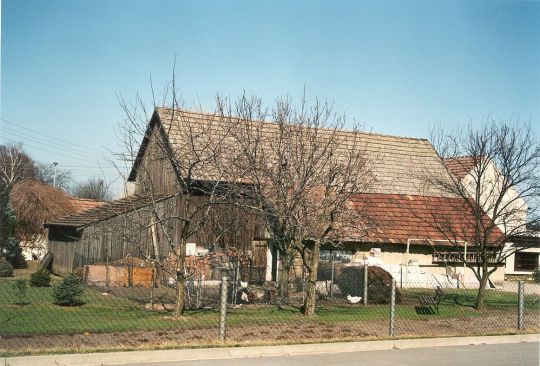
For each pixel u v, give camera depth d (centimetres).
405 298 2047
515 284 2945
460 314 1634
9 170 4703
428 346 1135
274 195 1697
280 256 1975
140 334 1112
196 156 1507
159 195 2195
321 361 949
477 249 1819
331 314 1537
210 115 1953
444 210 2841
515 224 2283
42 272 2116
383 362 960
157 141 1542
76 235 2617
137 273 2162
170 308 1550
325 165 1786
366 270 1812
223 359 938
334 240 1980
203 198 1923
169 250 2233
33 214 3531
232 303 1719
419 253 2695
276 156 1842
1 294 1783
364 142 3156
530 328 1366
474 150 1888
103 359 880
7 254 3081
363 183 2258
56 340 1028
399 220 2731
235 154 1889
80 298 1705
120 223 2242
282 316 1466
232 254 2106
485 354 1064
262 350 995
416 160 3228
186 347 973
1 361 833
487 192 2453
